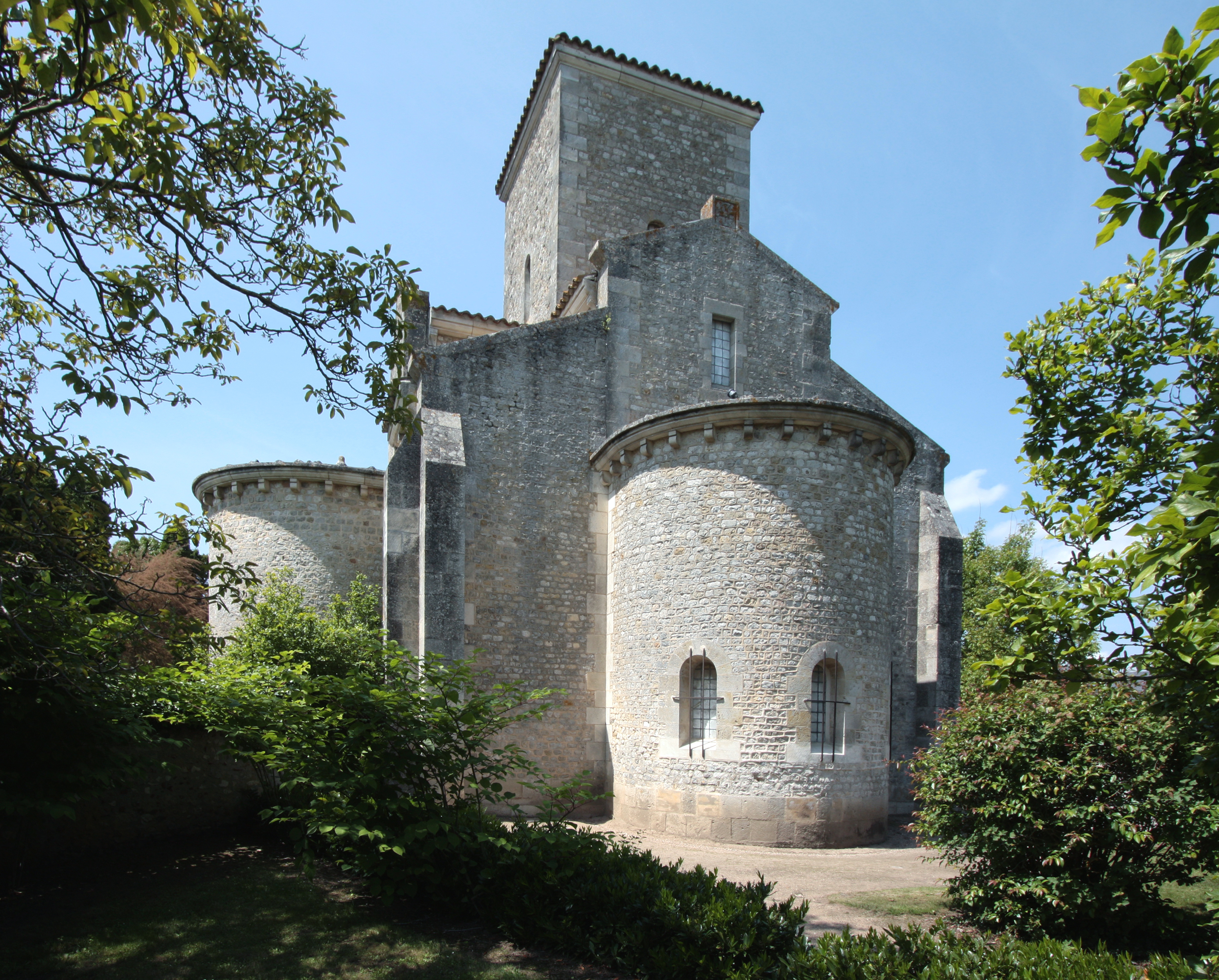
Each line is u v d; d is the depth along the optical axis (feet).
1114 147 13.74
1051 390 27.09
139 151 20.70
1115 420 25.00
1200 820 21.53
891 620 47.39
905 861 33.65
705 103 67.05
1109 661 19.02
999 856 23.80
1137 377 26.12
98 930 22.44
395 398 26.66
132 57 19.92
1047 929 22.97
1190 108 13.03
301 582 54.19
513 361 45.75
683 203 66.03
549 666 43.34
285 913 24.04
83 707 24.76
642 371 48.88
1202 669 16.52
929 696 51.03
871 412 39.27
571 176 62.23
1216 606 13.61
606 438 47.34
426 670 25.93
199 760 34.17
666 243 51.06
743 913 18.47
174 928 22.68
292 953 21.02
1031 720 24.03
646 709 39.96
